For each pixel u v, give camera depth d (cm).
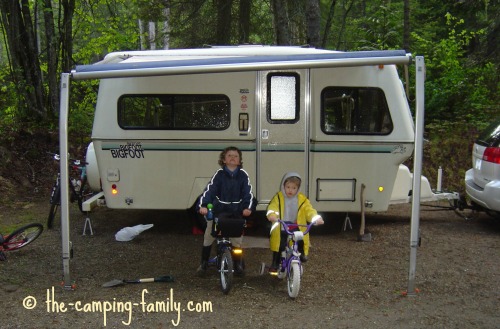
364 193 696
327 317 453
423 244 676
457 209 834
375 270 576
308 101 688
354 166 694
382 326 436
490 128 749
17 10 1132
